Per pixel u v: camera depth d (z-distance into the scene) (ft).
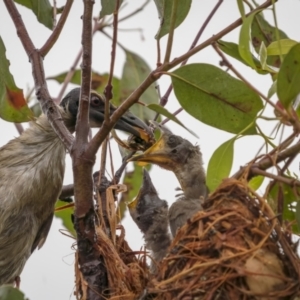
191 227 25.82
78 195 26.40
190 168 32.14
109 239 28.71
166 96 33.60
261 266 24.45
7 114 30.40
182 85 26.81
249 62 25.12
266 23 31.42
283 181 25.41
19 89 30.30
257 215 25.44
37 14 31.60
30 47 28.76
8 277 35.29
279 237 24.89
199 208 30.19
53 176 35.45
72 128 36.58
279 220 25.84
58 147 35.60
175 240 26.12
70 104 36.37
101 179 30.27
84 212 26.55
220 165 26.78
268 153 25.96
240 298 24.49
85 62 25.90
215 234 25.11
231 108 26.86
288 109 24.32
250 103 26.71
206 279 24.72
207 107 26.96
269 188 26.13
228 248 24.80
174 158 32.42
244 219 25.20
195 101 26.96
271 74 26.61
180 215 30.27
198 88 26.78
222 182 26.11
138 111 37.40
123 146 33.65
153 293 25.76
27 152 35.37
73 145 26.18
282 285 24.41
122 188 29.91
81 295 28.07
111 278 27.84
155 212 32.50
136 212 32.73
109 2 28.99
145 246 30.89
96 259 27.50
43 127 35.63
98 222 29.58
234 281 24.57
